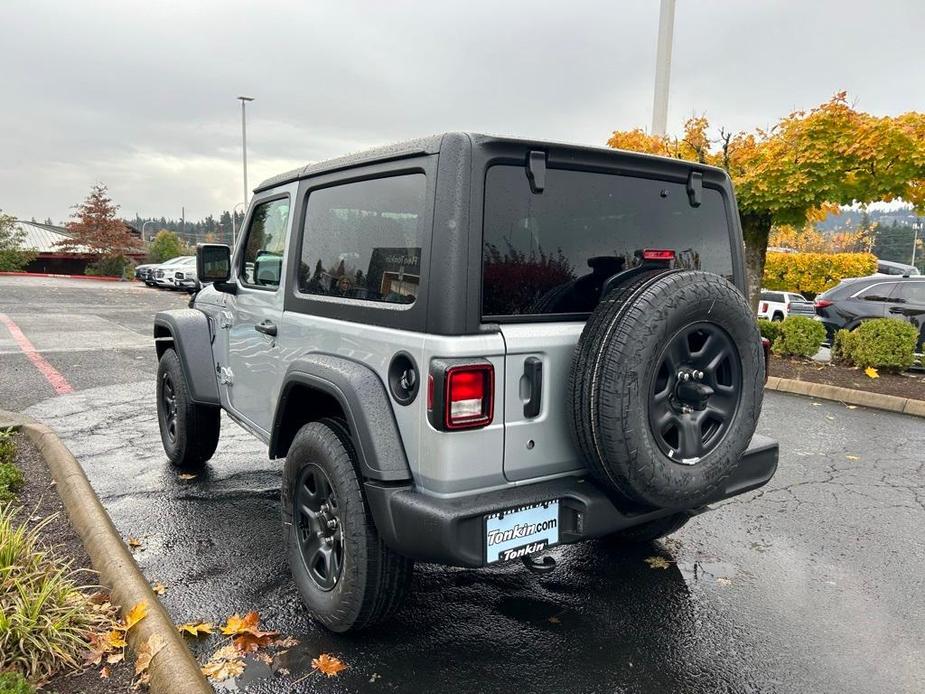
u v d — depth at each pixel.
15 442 5.14
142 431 6.15
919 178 8.79
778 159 9.23
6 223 37.22
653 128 10.32
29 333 12.46
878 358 9.31
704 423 2.65
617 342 2.34
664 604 3.25
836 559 3.79
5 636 2.34
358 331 2.75
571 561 3.72
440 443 2.34
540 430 2.55
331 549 2.85
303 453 2.90
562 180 2.64
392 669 2.67
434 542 2.32
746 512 4.51
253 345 3.83
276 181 3.73
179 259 30.67
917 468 5.55
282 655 2.75
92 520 3.45
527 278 2.55
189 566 3.53
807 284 32.16
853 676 2.70
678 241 3.07
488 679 2.62
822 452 6.02
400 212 2.61
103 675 2.38
